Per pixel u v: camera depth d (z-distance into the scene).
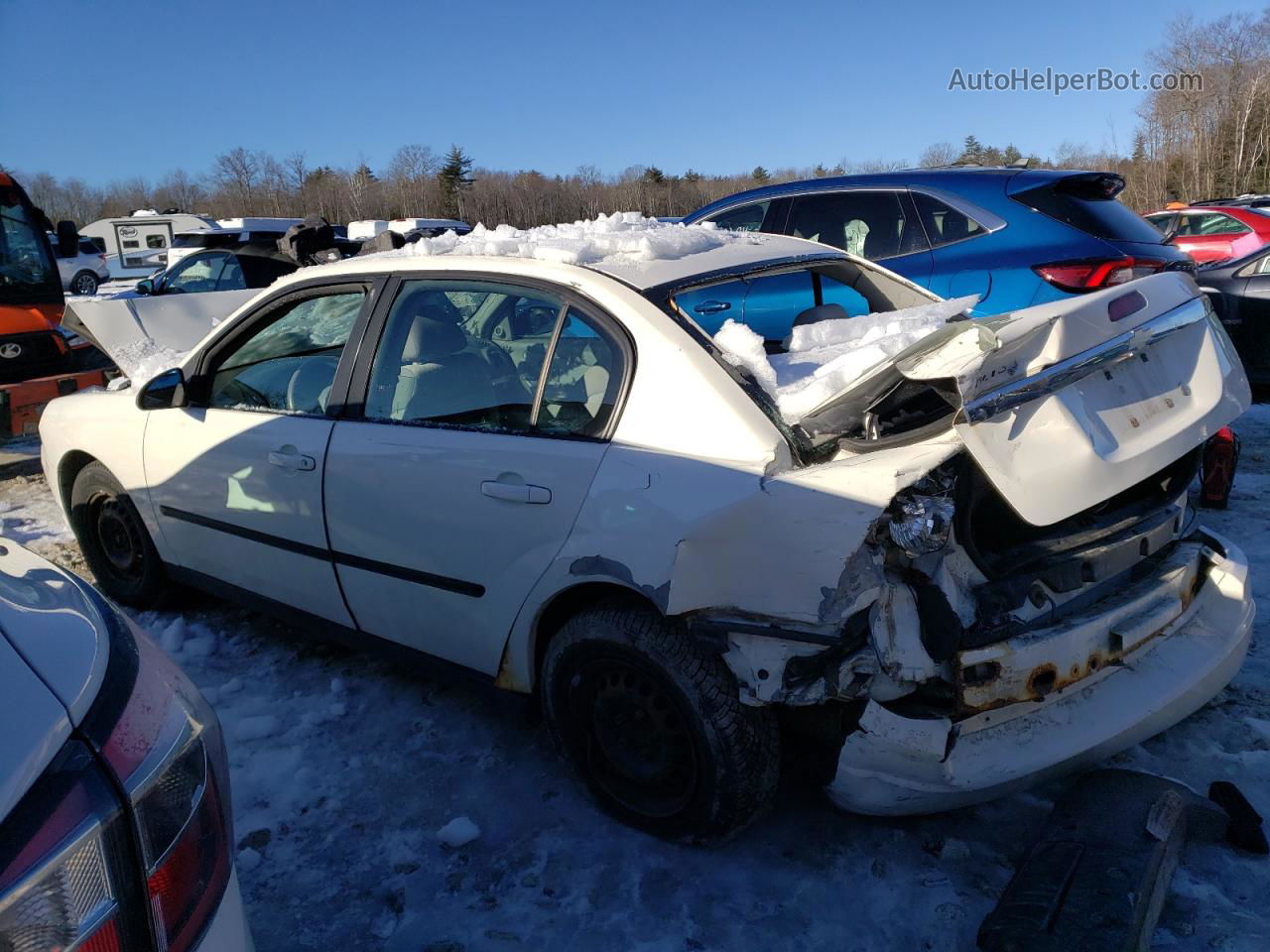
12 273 8.31
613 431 2.59
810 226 6.31
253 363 3.65
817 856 2.59
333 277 3.43
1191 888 2.38
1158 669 2.62
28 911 1.08
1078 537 2.51
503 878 2.59
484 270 3.03
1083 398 2.34
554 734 2.87
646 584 2.42
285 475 3.36
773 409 2.46
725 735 2.43
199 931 1.30
